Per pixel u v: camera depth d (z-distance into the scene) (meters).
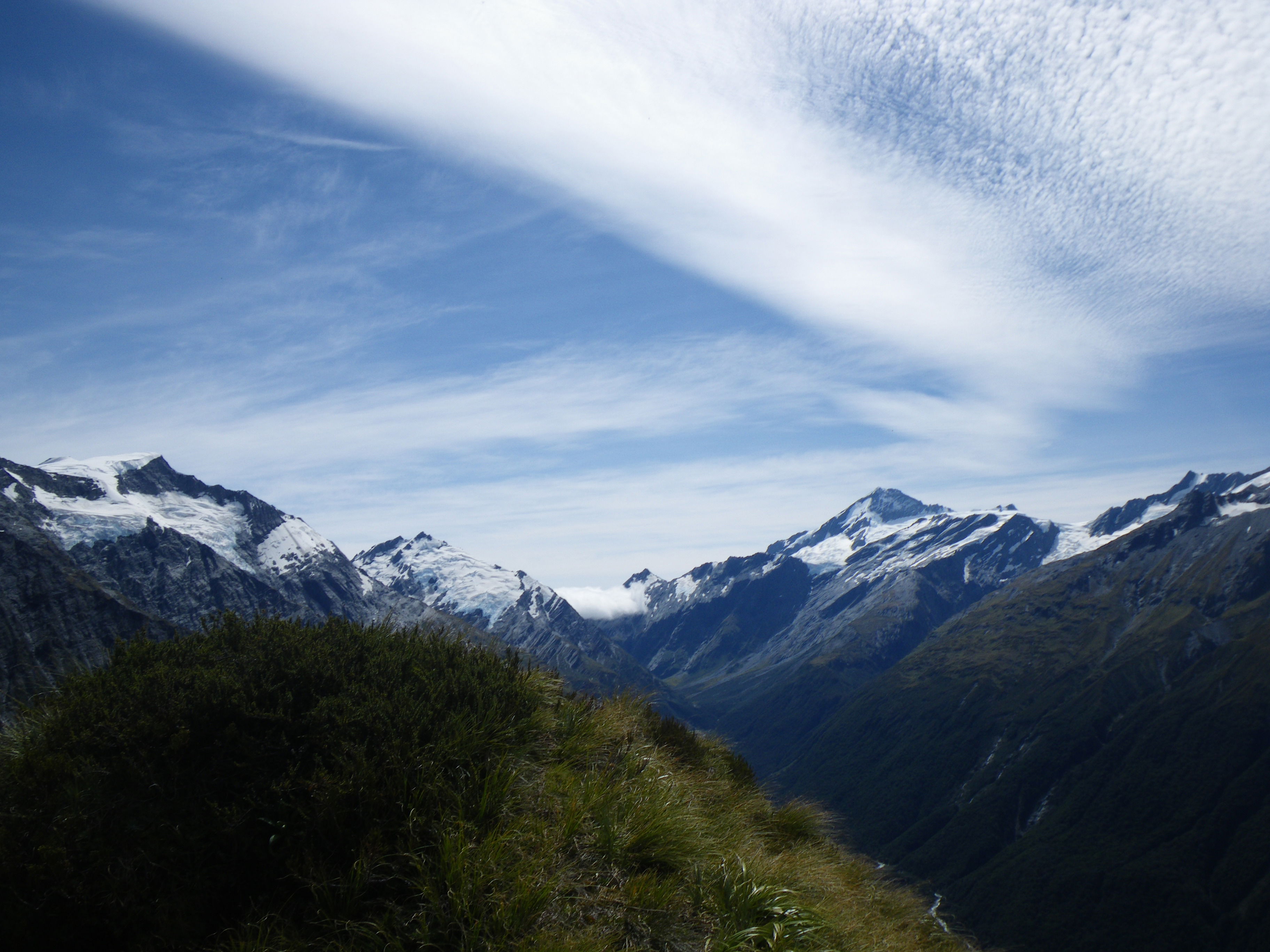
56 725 6.01
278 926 5.20
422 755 6.30
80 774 5.57
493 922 5.29
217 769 5.87
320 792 5.72
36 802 5.40
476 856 5.69
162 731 5.91
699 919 6.16
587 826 6.68
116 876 5.12
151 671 6.70
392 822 5.78
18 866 5.01
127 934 5.06
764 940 5.99
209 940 5.16
